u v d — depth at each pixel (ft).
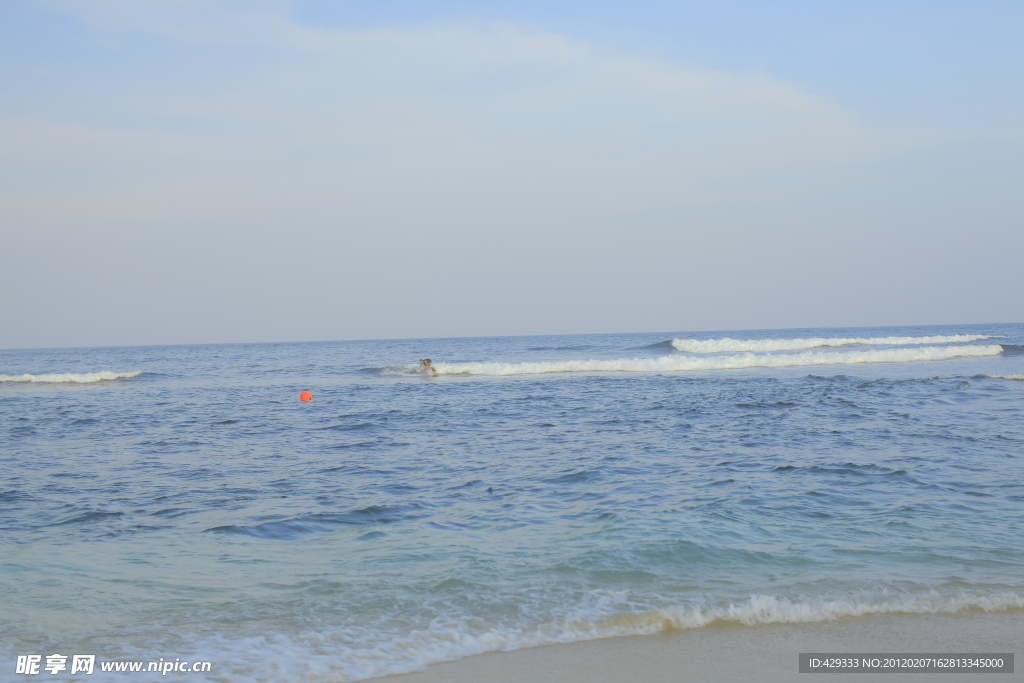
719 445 45.78
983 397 69.77
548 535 25.94
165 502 32.86
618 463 40.14
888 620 18.51
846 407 64.64
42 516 30.37
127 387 109.60
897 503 29.68
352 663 16.19
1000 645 17.04
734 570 21.90
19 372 174.40
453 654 16.69
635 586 20.70
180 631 17.83
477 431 55.01
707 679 15.48
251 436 54.75
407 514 29.81
